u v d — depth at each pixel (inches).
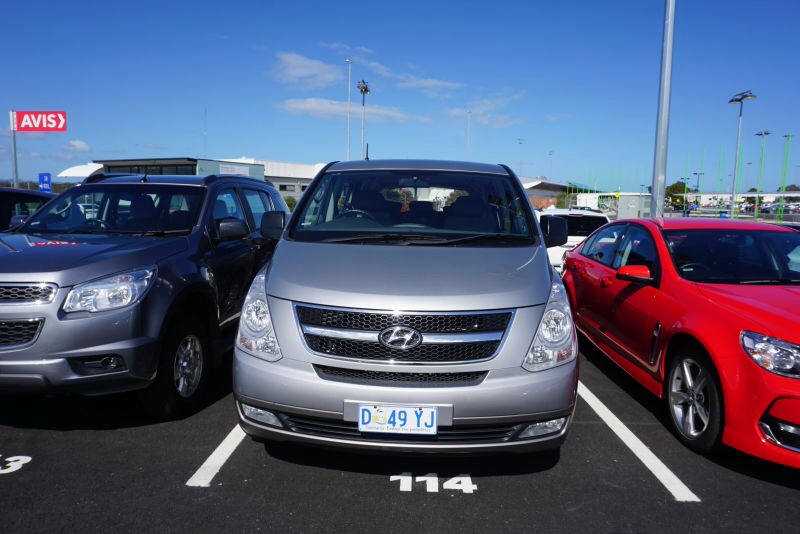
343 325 115.0
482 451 113.0
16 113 826.8
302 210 163.0
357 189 169.6
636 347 175.8
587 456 139.7
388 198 165.9
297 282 122.4
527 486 124.6
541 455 139.8
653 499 120.0
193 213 187.9
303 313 118.0
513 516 112.7
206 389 183.8
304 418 115.7
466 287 119.0
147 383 142.5
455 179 174.1
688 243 178.9
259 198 243.4
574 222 381.7
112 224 185.5
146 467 129.7
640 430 156.5
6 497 115.8
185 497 117.1
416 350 113.0
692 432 143.8
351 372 114.3
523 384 112.8
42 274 133.6
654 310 165.8
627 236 208.7
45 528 105.1
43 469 128.2
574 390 118.1
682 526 110.0
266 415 118.1
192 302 166.6
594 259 229.3
